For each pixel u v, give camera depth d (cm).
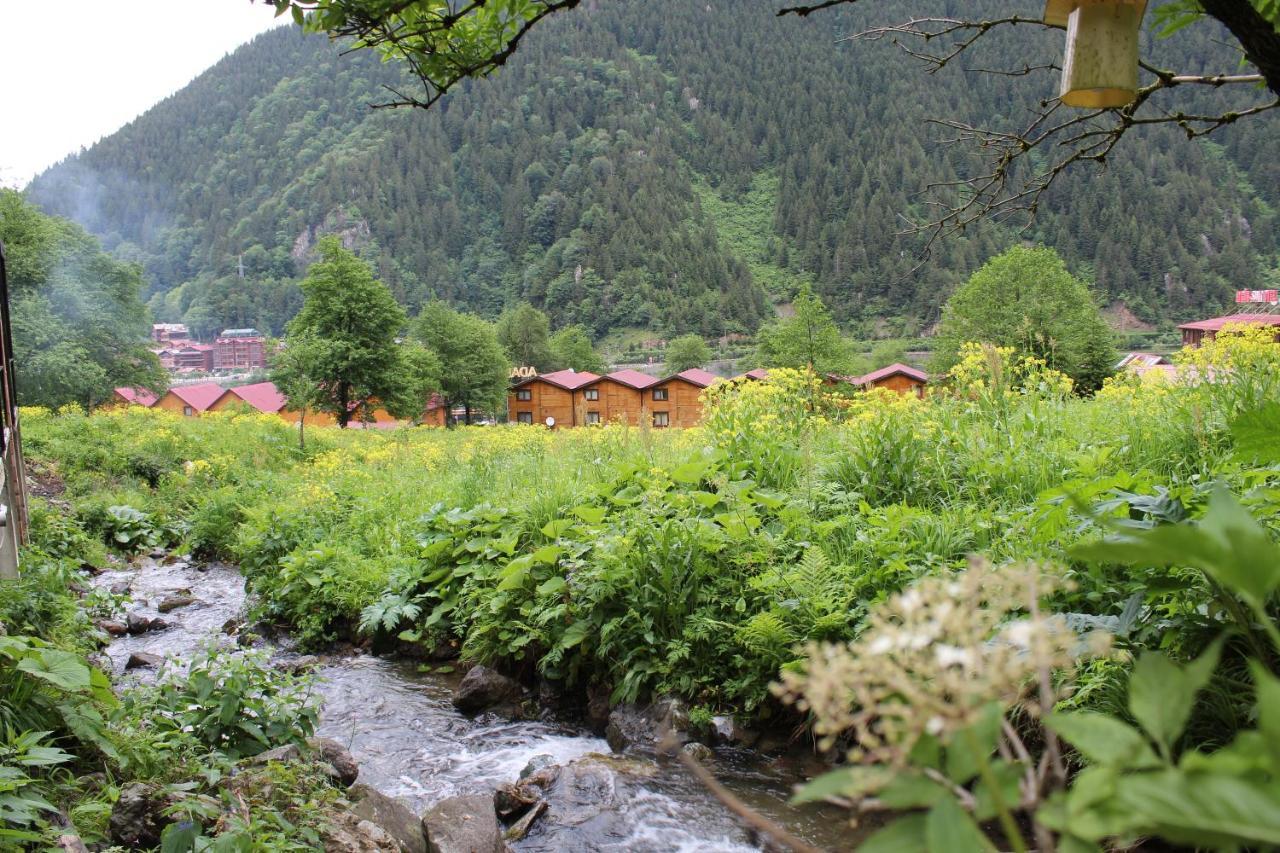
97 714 410
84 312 5275
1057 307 4153
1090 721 65
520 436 1457
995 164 364
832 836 444
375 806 443
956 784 65
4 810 301
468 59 300
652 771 529
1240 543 65
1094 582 448
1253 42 205
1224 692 337
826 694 70
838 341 5328
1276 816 50
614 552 646
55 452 1795
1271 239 16512
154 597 1062
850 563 600
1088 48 207
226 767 436
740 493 674
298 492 1344
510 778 558
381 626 829
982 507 658
